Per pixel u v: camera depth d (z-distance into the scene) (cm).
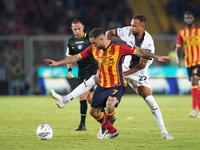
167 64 6400
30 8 8525
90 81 2083
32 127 2566
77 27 2538
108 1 9025
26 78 6506
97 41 1877
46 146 1767
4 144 1830
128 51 1905
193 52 3469
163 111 3884
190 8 9094
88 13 8669
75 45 2612
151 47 2167
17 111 3950
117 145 1792
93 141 1928
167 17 9000
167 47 6406
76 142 1894
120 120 3045
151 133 2244
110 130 2028
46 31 8288
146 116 3394
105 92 1938
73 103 5184
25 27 8250
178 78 6412
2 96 6469
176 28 8838
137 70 2070
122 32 2239
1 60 6544
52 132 1994
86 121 2980
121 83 1944
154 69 6394
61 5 8794
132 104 4859
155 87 6419
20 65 6550
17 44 7088
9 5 8506
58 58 6500
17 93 6512
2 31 8031
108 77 1930
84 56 2000
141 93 2102
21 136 2116
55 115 3516
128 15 8894
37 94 6494
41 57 6494
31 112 3838
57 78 6394
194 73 3406
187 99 5612
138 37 2161
